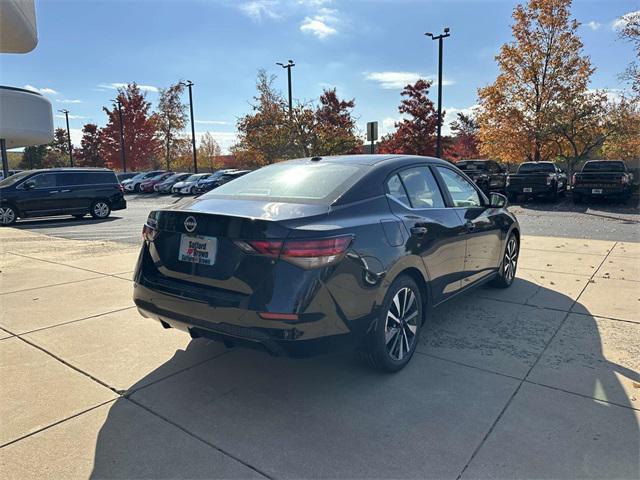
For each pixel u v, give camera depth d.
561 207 16.72
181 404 3.09
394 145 35.28
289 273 2.78
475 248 4.63
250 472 2.42
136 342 4.12
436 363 3.63
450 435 2.70
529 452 2.53
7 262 7.57
